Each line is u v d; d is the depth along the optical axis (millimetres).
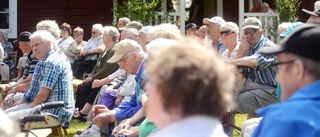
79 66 12312
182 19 15109
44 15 16359
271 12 15289
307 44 2768
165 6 15930
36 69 6973
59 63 6898
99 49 12000
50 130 6566
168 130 2256
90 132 7168
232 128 6766
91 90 9008
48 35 6992
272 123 2689
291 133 2623
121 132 5355
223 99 2260
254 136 2975
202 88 2219
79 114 8812
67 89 6930
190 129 2240
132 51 6074
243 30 7023
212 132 2252
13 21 16312
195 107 2238
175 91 2217
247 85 6711
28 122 4156
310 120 2623
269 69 6641
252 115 7082
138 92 5676
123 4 15828
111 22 16234
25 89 8383
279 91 5738
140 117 5477
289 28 6219
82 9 16328
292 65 2807
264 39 7031
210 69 2238
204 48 2297
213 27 9000
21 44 8953
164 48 2314
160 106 2270
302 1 16266
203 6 17000
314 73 2771
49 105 4930
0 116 2230
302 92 2750
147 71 2322
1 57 13477
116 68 8750
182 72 2219
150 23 14539
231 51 7645
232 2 17125
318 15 5961
